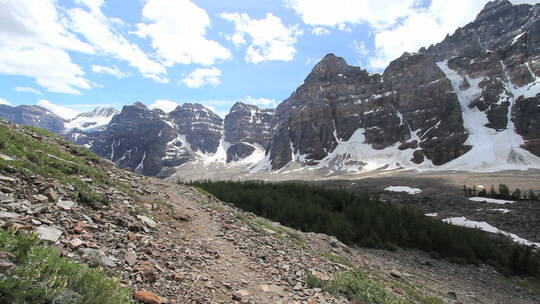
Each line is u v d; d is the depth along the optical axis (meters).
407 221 52.94
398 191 150.88
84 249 7.60
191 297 7.83
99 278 5.80
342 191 70.56
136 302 6.46
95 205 11.09
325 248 23.62
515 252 43.53
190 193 22.59
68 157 16.48
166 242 10.87
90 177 14.51
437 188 155.12
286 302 9.38
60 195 10.52
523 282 38.50
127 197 14.17
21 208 8.31
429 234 48.44
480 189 144.00
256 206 48.78
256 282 10.25
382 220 50.62
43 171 11.80
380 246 43.12
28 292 4.43
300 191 68.56
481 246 46.47
